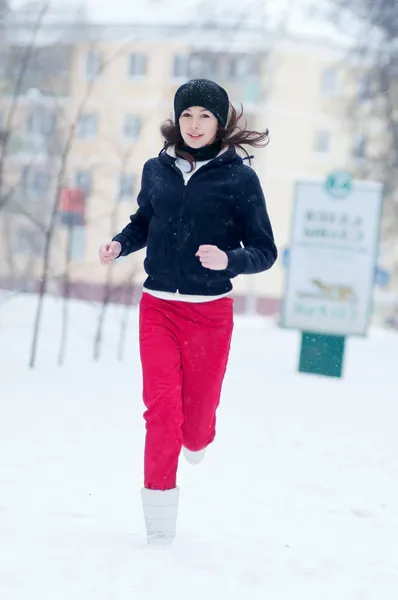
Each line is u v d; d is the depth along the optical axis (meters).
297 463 10.84
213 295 7.28
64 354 21.83
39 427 12.03
